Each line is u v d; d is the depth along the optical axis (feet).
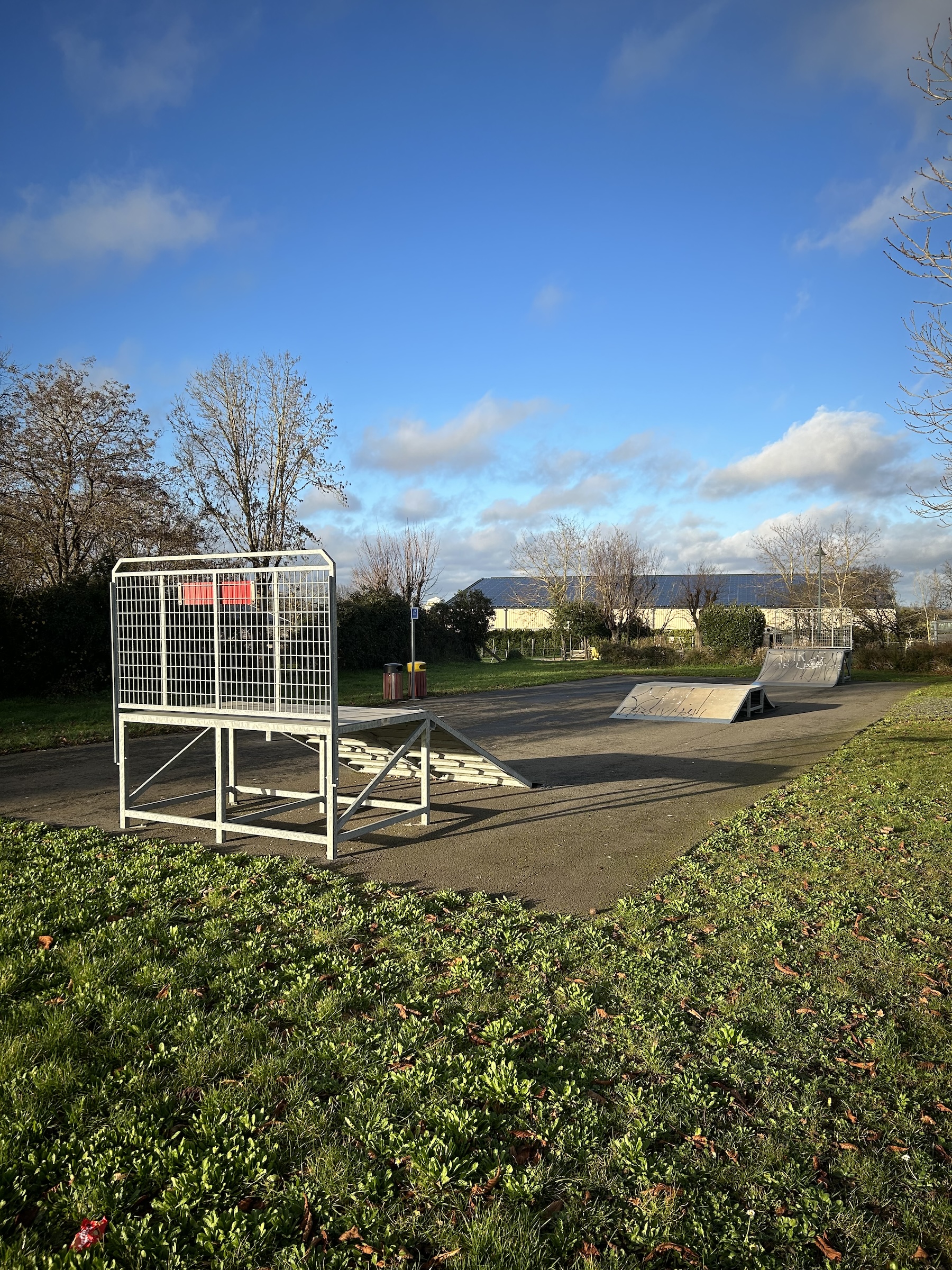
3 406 73.15
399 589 132.46
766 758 34.78
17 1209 7.61
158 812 24.02
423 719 22.58
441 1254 7.16
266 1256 7.08
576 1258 7.12
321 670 19.54
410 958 13.33
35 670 59.47
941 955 13.50
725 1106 9.36
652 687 54.70
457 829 22.62
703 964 13.14
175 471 91.71
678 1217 7.60
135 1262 6.99
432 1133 8.72
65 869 18.07
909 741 37.70
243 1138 8.58
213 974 12.67
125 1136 8.61
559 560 148.05
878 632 116.67
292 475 97.91
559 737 41.73
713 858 19.31
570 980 12.55
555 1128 8.85
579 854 20.01
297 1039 10.71
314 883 17.58
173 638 22.24
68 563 77.82
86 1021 11.19
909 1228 7.53
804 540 139.85
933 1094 9.56
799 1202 7.82
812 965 13.14
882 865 18.54
